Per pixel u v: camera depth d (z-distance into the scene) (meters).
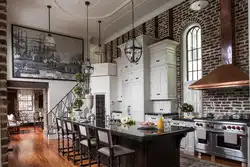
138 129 3.11
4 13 1.76
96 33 8.64
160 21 6.35
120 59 7.35
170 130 3.00
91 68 5.67
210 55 4.87
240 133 3.63
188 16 5.46
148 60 6.16
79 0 5.71
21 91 12.23
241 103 4.18
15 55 7.21
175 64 5.71
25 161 4.41
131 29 7.68
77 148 4.88
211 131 4.13
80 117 4.92
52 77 7.88
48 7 6.13
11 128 9.20
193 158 4.21
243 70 4.14
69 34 8.41
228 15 4.30
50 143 6.39
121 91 7.25
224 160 4.06
